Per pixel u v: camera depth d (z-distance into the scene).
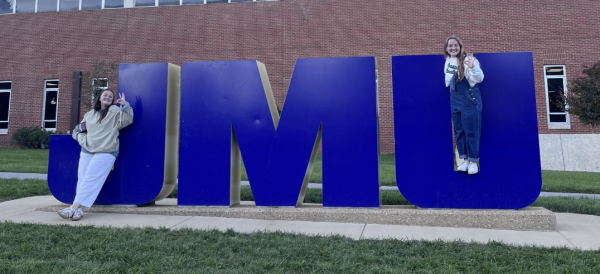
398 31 17.69
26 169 11.21
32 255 3.59
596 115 12.89
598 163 12.34
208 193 5.78
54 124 19.98
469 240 4.30
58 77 19.83
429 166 5.31
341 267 3.29
